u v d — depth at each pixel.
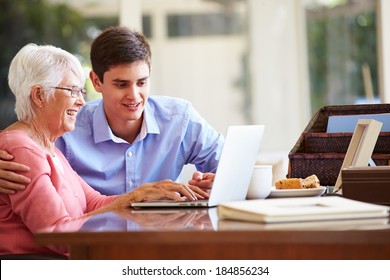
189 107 3.55
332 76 6.67
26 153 2.55
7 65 6.25
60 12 6.30
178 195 2.52
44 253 2.55
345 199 1.99
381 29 6.38
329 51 6.66
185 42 6.57
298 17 6.69
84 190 3.08
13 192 2.52
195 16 6.57
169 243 1.67
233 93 6.66
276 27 6.68
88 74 3.31
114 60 3.11
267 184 2.64
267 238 1.62
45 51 2.78
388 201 2.14
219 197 2.44
